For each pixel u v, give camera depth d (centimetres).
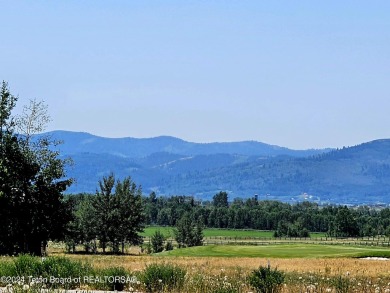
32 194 9281
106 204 15025
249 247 12144
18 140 9269
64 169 9631
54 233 9556
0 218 9069
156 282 3428
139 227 15375
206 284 3378
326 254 9925
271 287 3269
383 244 19738
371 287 3519
